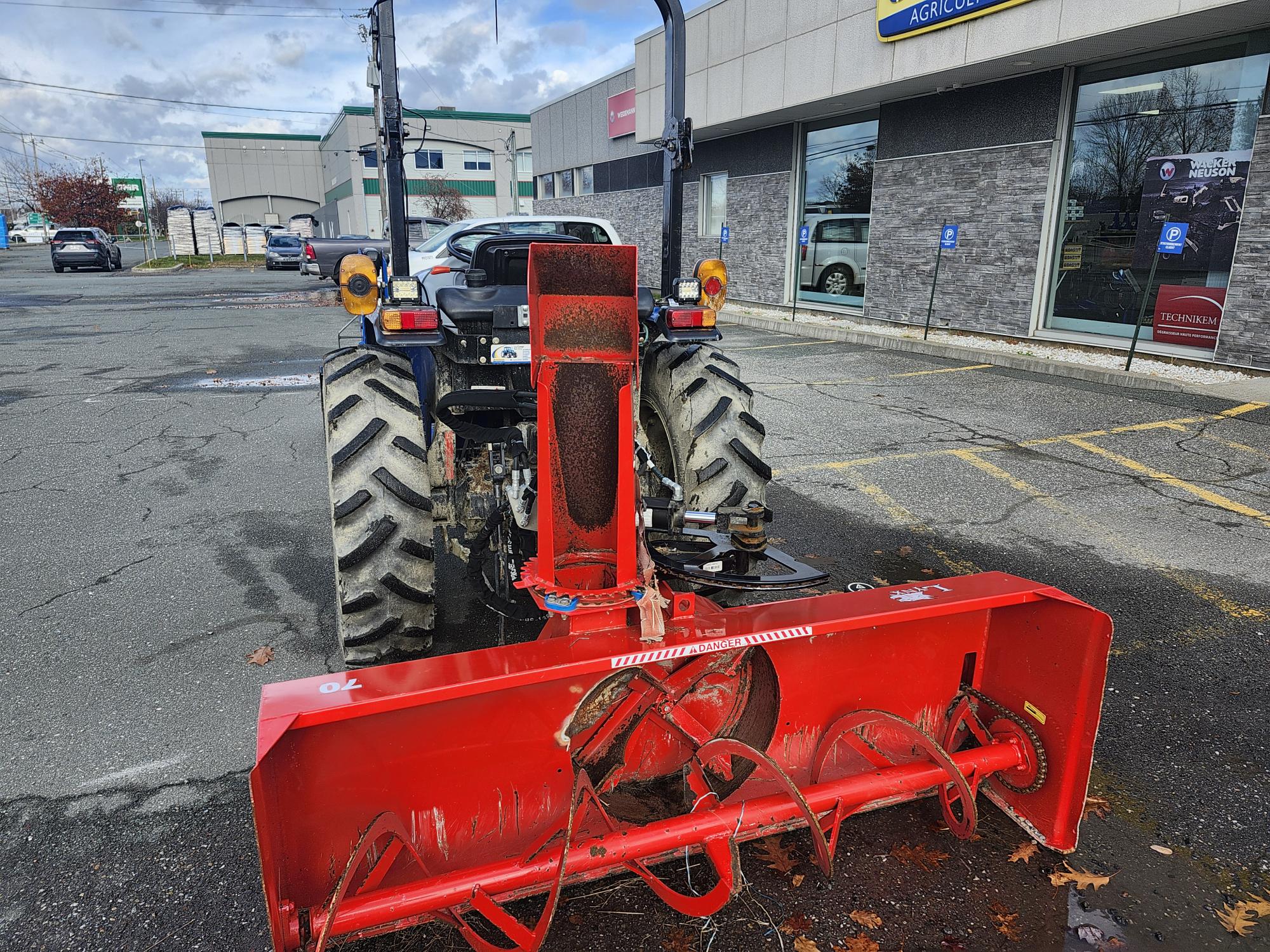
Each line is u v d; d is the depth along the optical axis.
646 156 20.30
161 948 2.04
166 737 2.90
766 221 15.88
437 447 3.34
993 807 2.55
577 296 2.13
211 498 5.42
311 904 1.86
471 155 48.84
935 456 6.34
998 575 2.45
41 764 2.75
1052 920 2.13
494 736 1.93
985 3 9.50
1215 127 8.66
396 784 1.87
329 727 1.74
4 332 13.49
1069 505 5.28
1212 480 5.69
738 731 2.38
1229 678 3.28
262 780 1.55
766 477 3.30
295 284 24.39
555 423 2.19
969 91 11.18
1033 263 10.66
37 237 64.44
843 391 8.69
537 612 2.78
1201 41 8.62
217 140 71.94
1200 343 9.04
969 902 2.19
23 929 2.09
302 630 3.67
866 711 2.22
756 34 13.64
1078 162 10.11
